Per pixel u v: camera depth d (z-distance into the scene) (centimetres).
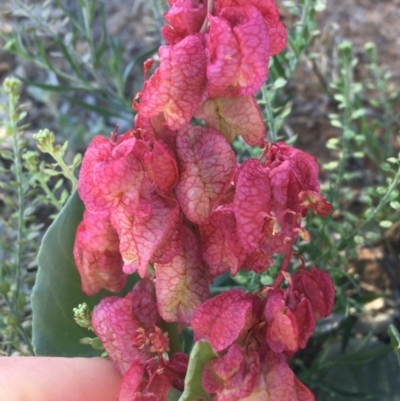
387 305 22
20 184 17
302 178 10
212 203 10
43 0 30
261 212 10
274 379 10
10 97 16
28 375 11
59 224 13
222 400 10
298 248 18
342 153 19
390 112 24
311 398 11
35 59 23
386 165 17
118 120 28
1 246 19
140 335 11
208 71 9
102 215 11
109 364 12
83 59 24
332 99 26
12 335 17
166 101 9
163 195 10
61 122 27
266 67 9
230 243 10
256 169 10
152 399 11
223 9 9
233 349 10
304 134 26
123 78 23
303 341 10
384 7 30
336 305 18
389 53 28
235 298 10
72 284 13
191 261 11
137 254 10
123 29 30
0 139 17
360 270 19
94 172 10
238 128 10
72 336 14
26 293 19
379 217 20
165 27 10
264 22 9
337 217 24
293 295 10
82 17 25
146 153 10
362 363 17
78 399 11
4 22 30
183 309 11
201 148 10
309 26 19
